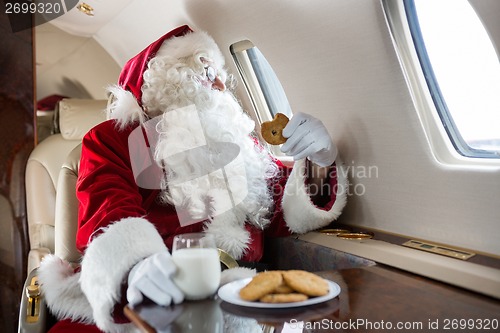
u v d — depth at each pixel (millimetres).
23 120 2590
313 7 1538
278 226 1865
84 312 1458
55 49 3223
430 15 1367
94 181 1500
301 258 1743
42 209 2363
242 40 2014
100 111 2514
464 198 1361
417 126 1440
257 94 2293
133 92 1792
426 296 1133
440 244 1470
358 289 1189
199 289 1082
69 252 1805
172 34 1854
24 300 1505
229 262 1479
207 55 1802
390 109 1507
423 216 1527
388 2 1355
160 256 1091
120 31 2664
